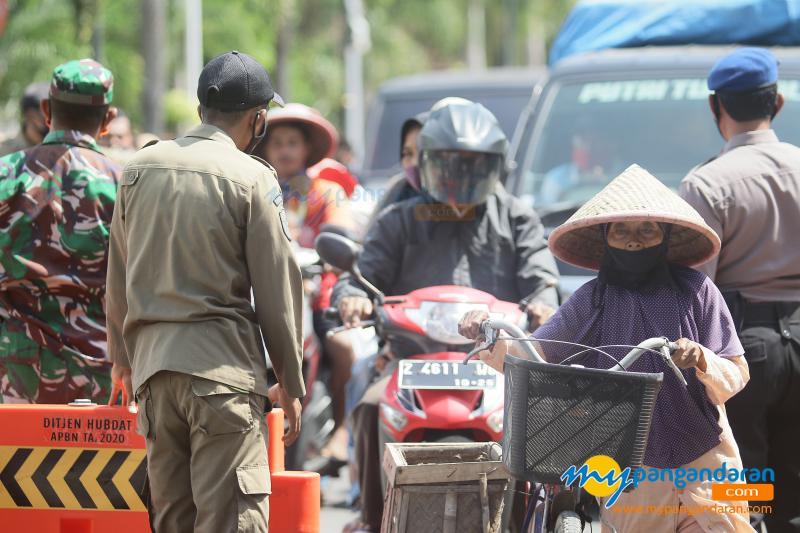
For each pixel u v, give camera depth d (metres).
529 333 18.80
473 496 15.25
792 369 17.48
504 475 15.20
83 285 18.03
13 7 60.62
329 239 18.27
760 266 17.53
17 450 16.48
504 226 20.27
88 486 16.42
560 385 13.09
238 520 14.27
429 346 18.31
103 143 29.72
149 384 14.50
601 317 15.17
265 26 92.19
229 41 89.50
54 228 17.89
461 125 19.45
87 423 16.39
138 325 14.69
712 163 17.89
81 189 17.97
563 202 28.75
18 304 17.95
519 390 13.20
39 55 60.34
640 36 32.31
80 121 18.23
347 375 26.56
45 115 18.77
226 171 14.60
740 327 17.55
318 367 26.36
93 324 18.19
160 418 14.52
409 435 17.83
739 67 17.84
